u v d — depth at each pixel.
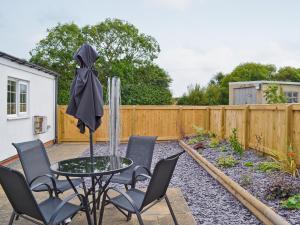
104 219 3.70
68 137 11.73
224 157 6.65
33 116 9.55
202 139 9.95
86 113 3.49
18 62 8.17
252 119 7.29
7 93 7.85
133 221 3.65
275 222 3.12
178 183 5.63
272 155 5.97
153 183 2.84
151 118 11.71
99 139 11.66
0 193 4.78
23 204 2.68
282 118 5.67
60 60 19.56
